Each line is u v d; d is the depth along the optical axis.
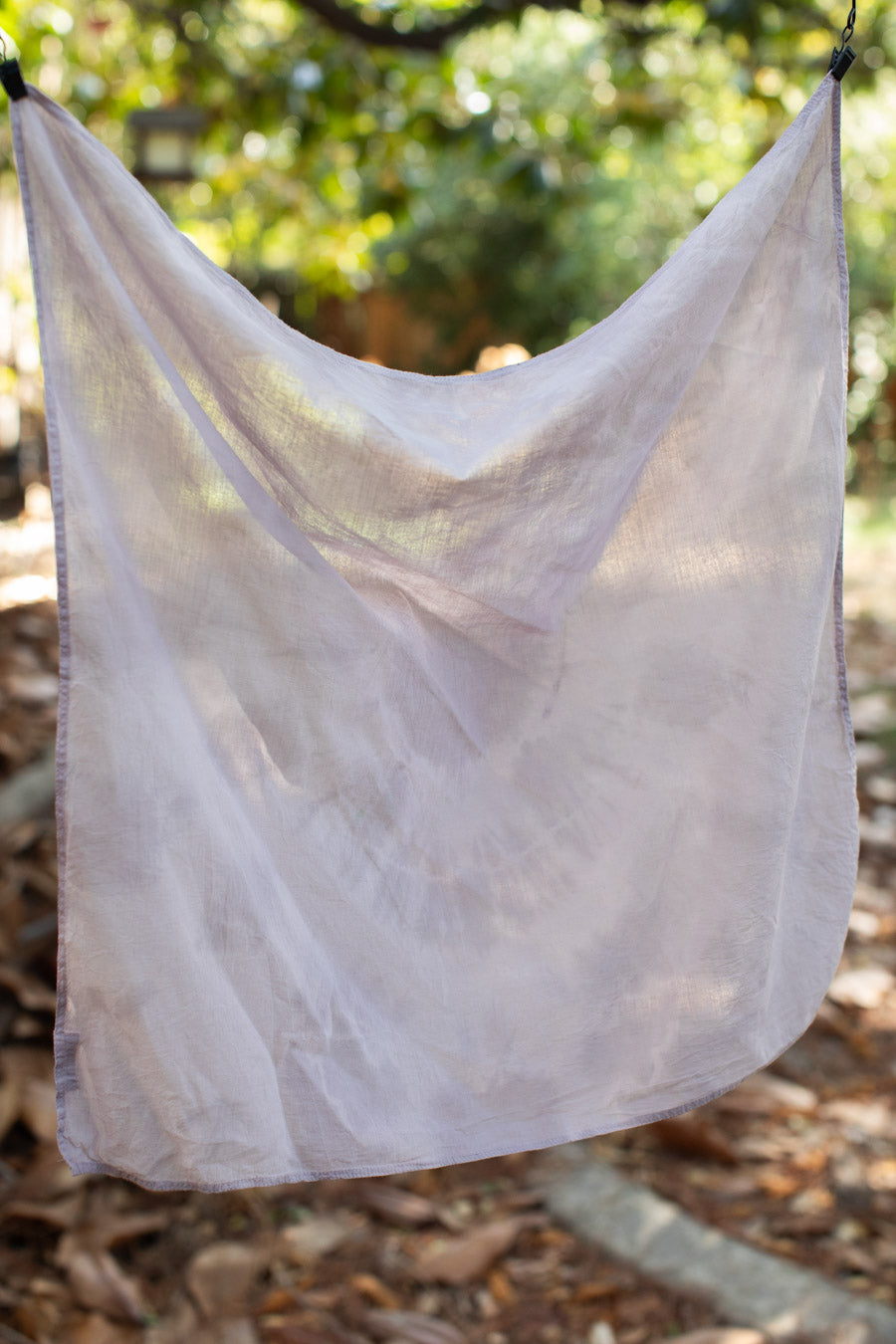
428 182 7.19
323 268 6.88
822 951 1.94
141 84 5.86
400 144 5.49
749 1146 3.06
